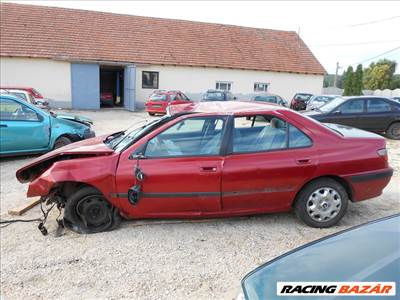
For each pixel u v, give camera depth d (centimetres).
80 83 2083
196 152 388
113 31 2294
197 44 2444
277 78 2527
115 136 473
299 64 2602
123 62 2138
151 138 389
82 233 405
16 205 501
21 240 393
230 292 293
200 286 302
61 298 290
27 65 1959
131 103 2130
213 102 471
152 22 2477
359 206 478
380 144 414
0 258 354
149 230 408
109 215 407
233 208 394
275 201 395
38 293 298
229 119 391
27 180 440
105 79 2520
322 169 390
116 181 384
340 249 197
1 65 1912
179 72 2295
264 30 2783
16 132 709
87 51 2102
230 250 360
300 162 387
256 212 399
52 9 2259
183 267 331
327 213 401
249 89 2480
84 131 816
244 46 2572
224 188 382
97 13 2367
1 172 670
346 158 394
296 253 207
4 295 296
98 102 2148
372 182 404
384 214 448
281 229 405
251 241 377
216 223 423
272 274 188
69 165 393
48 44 2039
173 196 385
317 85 2636
